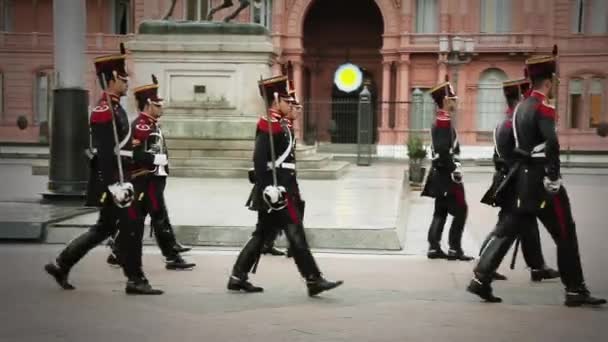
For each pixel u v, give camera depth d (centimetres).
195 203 1462
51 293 906
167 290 930
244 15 5369
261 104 2020
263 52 1992
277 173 887
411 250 1238
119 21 6003
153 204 1019
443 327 776
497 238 877
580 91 5419
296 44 5647
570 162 4234
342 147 4503
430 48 5453
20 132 5847
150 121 1002
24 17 6025
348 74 5809
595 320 807
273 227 910
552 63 859
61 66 1521
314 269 886
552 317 817
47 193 1531
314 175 2094
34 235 1235
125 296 895
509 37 5416
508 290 954
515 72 5444
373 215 1354
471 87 5472
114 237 946
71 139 1522
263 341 725
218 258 1129
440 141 1136
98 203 884
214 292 921
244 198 1535
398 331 760
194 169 1941
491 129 5472
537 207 849
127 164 913
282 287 954
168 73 2011
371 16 6041
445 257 1150
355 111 5719
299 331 758
